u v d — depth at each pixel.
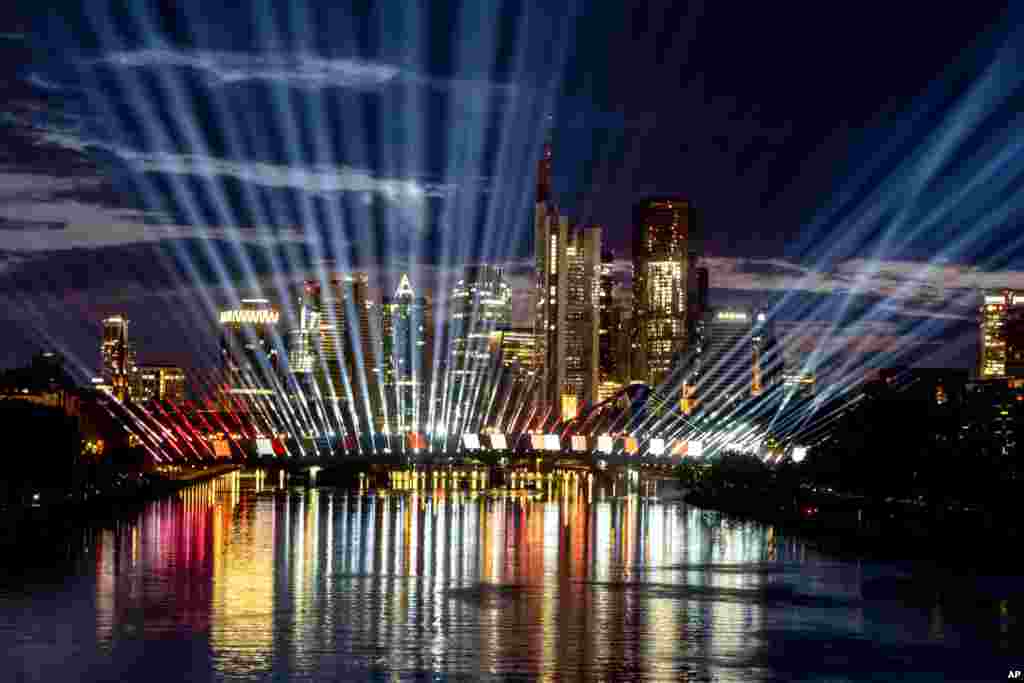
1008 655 150.25
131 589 193.75
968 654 151.00
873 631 163.88
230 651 148.50
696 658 147.62
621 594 196.12
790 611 179.50
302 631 161.25
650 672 140.62
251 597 188.38
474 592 197.25
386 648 151.25
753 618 173.75
